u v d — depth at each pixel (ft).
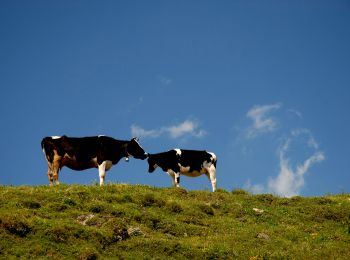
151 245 75.51
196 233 84.02
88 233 74.90
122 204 89.35
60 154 101.86
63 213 82.12
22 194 86.99
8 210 79.15
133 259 71.87
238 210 96.22
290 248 81.15
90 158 103.40
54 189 92.32
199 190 105.40
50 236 72.18
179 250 75.31
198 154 118.11
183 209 91.56
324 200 106.11
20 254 67.67
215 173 118.52
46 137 102.58
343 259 77.20
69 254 69.82
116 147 105.40
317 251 80.12
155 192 100.94
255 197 105.40
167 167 117.60
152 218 85.05
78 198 88.89
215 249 76.59
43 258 67.10
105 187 96.07
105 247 73.97
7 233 71.26
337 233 90.22
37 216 78.38
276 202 103.91
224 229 86.94
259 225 90.68
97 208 85.15
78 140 103.14
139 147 108.78
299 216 97.35
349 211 99.04
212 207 96.58
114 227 77.71
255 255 76.54
